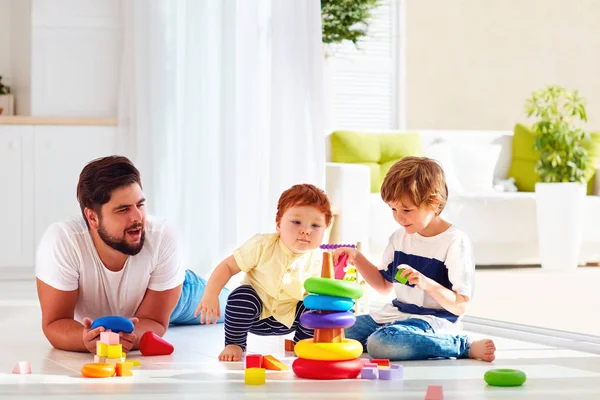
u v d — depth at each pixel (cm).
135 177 261
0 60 603
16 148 541
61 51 558
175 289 283
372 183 609
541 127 636
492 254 615
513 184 654
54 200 545
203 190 484
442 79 838
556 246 602
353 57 801
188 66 491
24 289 480
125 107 542
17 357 262
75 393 207
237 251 271
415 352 263
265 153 413
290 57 386
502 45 837
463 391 212
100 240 267
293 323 277
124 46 545
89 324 260
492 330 338
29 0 568
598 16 829
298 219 262
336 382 223
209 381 224
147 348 267
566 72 834
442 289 261
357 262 280
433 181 267
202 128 486
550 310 400
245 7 436
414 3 831
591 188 656
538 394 209
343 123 798
